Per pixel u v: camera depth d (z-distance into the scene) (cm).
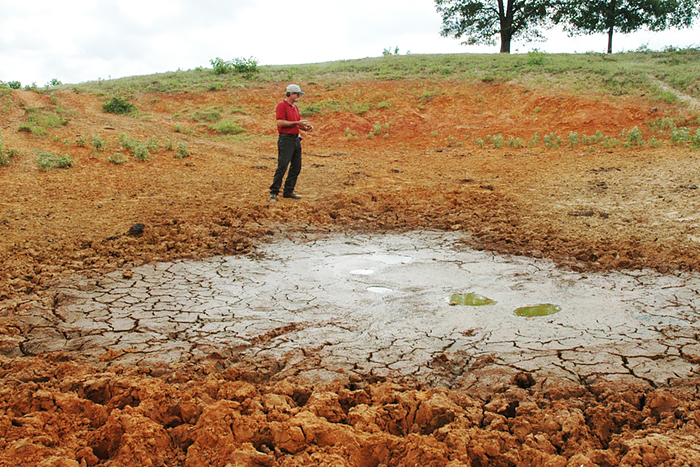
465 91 1709
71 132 1251
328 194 904
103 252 605
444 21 3100
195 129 1519
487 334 392
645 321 410
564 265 568
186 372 327
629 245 612
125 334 392
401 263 591
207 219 742
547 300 466
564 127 1398
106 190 872
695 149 1111
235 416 256
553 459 228
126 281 518
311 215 792
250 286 512
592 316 424
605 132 1339
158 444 246
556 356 351
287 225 745
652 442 236
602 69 1739
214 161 1148
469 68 1936
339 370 335
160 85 1897
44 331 395
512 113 1533
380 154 1322
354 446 241
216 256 614
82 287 495
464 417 266
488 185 940
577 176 977
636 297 466
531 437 247
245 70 2122
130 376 320
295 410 273
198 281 524
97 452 250
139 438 244
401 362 347
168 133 1408
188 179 977
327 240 690
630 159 1085
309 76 2016
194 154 1197
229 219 741
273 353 363
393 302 467
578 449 243
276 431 248
